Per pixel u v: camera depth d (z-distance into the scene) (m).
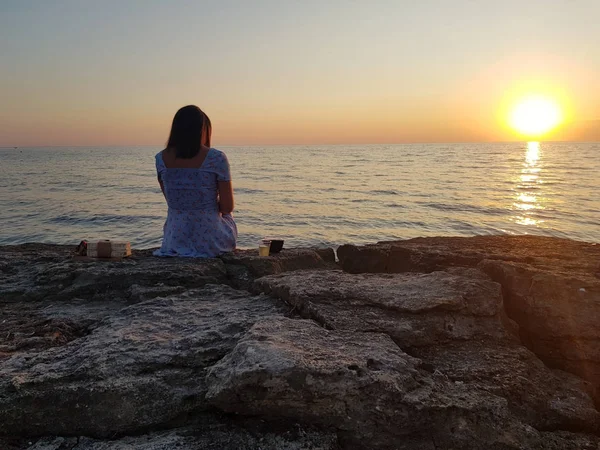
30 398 2.42
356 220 22.38
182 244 5.03
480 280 3.54
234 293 3.99
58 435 2.42
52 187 39.03
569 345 3.25
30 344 3.11
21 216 22.83
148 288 4.11
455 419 2.33
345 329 3.03
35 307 3.96
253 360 2.39
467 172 55.03
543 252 4.75
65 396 2.44
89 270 4.36
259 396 2.31
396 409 2.32
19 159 119.06
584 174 50.38
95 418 2.43
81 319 3.62
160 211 24.75
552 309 3.33
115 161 103.56
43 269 4.56
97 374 2.57
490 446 2.30
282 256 5.09
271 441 2.31
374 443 2.33
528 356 3.07
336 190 36.00
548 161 82.94
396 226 20.89
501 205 26.61
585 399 2.80
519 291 3.50
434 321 3.15
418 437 2.33
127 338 2.97
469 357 2.97
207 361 2.77
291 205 27.64
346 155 126.81
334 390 2.31
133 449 2.26
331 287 3.59
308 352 2.56
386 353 2.68
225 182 4.98
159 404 2.48
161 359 2.73
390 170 60.28
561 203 27.14
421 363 2.75
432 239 5.85
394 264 4.94
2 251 5.63
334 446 2.30
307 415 2.36
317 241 17.92
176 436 2.37
